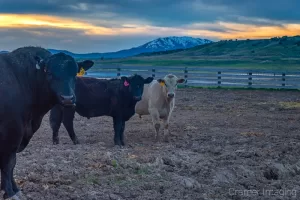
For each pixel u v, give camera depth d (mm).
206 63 77688
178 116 19172
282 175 9992
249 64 72250
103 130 15977
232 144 13336
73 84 7605
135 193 8312
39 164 9906
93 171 9383
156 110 14102
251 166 10469
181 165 10352
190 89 31203
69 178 9016
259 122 17859
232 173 9836
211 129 16047
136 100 13273
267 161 10922
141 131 15789
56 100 7699
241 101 24625
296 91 30109
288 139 14219
